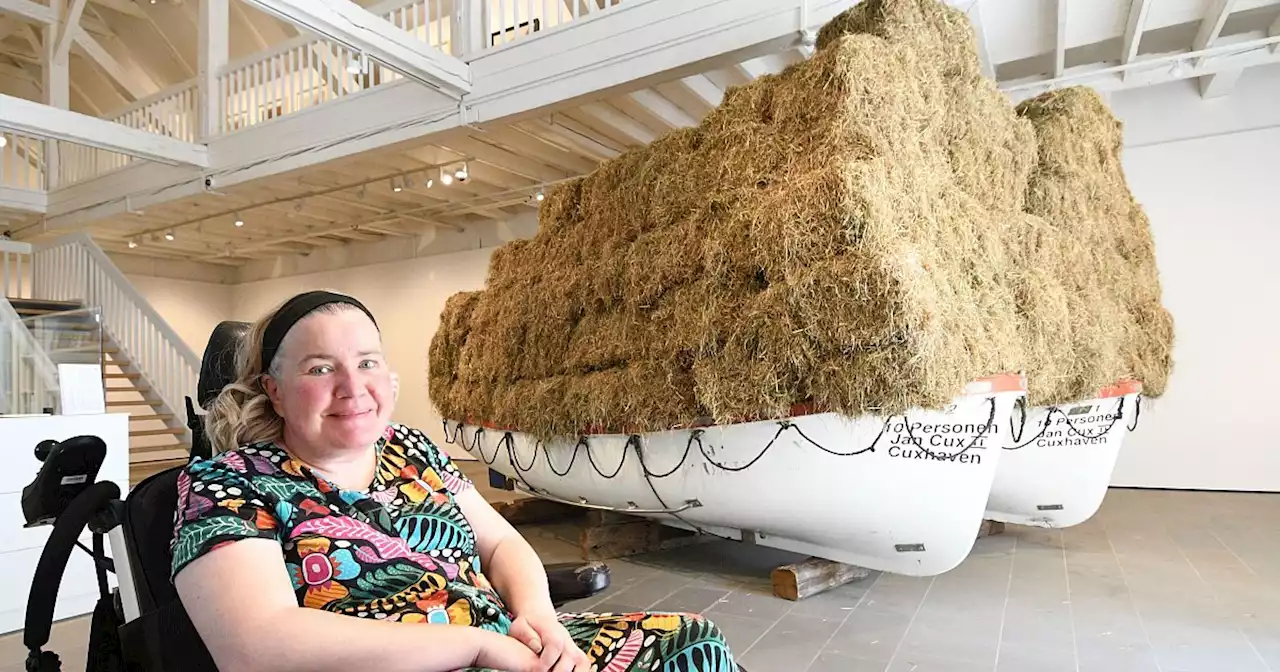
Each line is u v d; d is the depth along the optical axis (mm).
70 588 2998
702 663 1118
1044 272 3428
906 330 2289
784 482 2775
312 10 4055
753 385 2621
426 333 9523
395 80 5602
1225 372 5664
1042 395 3268
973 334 2609
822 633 2629
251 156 6469
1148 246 4645
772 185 2793
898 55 2850
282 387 1139
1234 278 5648
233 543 942
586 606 3021
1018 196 3602
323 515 1075
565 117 5613
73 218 8320
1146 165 5953
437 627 955
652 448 3148
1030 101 4332
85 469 1135
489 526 1360
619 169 3670
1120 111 6043
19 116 5480
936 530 2744
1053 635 2574
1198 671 2242
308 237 9531
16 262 9555
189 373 7719
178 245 10039
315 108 6023
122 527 1075
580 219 4027
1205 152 5750
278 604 913
